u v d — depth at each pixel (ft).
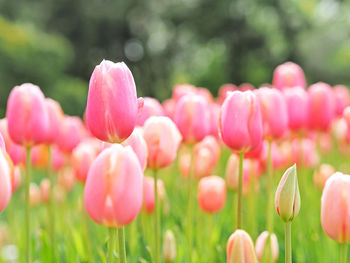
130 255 8.41
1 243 15.12
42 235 9.23
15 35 76.59
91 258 9.31
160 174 15.62
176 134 7.09
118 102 5.43
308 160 13.87
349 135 8.80
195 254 9.09
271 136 8.05
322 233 9.93
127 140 5.90
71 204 16.69
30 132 7.45
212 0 117.91
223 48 127.44
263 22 123.34
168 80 132.77
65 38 119.55
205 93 16.40
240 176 6.76
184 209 13.20
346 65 112.68
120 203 4.60
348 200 5.20
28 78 77.66
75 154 9.57
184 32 125.39
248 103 6.46
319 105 11.11
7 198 4.55
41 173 24.34
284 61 121.19
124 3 119.24
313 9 121.39
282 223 11.50
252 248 5.32
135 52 131.44
